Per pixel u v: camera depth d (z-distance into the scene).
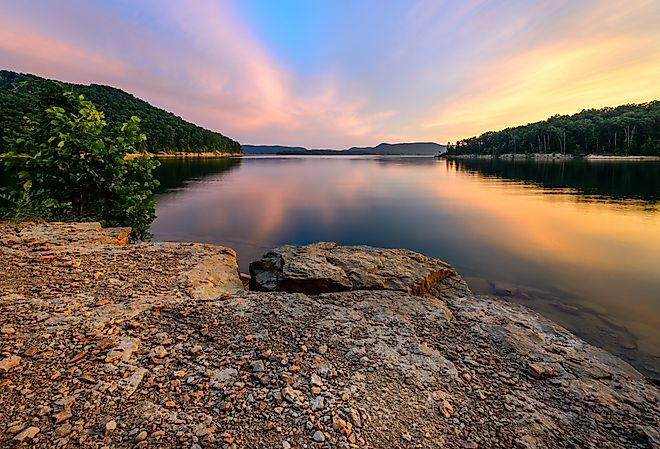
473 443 2.96
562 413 3.45
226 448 2.65
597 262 13.20
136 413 2.93
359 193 36.44
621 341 7.45
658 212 22.70
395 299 6.04
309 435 2.85
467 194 34.69
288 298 5.61
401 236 18.00
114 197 10.16
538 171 63.94
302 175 63.16
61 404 2.93
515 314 5.98
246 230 19.42
